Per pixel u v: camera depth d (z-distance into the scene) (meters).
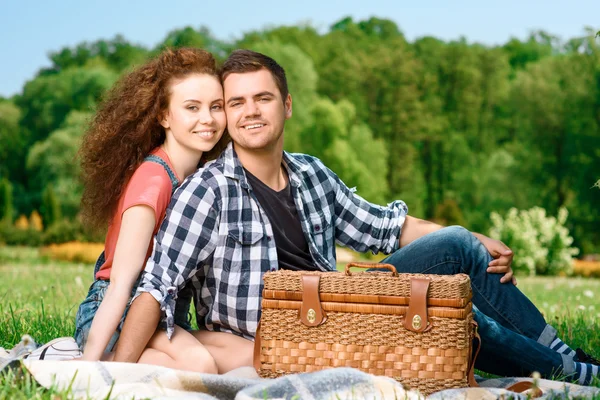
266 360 2.85
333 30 59.28
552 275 19.89
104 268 3.21
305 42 51.03
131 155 3.29
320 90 48.03
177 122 3.26
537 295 8.20
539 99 39.16
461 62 50.56
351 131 43.94
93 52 56.22
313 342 2.81
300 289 2.81
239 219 3.07
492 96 50.44
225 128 3.40
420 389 2.74
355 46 53.97
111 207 3.29
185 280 3.02
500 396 2.45
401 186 46.59
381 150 43.75
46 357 3.01
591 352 3.85
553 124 38.84
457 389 2.54
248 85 3.12
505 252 3.23
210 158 3.56
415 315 2.73
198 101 3.23
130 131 3.28
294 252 3.24
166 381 2.53
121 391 2.41
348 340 2.79
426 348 2.74
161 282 2.93
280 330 2.84
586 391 2.67
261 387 2.41
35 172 45.69
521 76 41.28
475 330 2.82
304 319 2.80
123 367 2.55
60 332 4.03
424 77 49.84
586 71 38.78
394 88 47.41
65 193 43.16
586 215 36.50
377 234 3.51
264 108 3.13
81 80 48.69
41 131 48.72
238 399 2.35
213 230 3.03
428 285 2.73
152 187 3.07
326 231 3.36
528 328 3.19
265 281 2.86
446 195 47.50
